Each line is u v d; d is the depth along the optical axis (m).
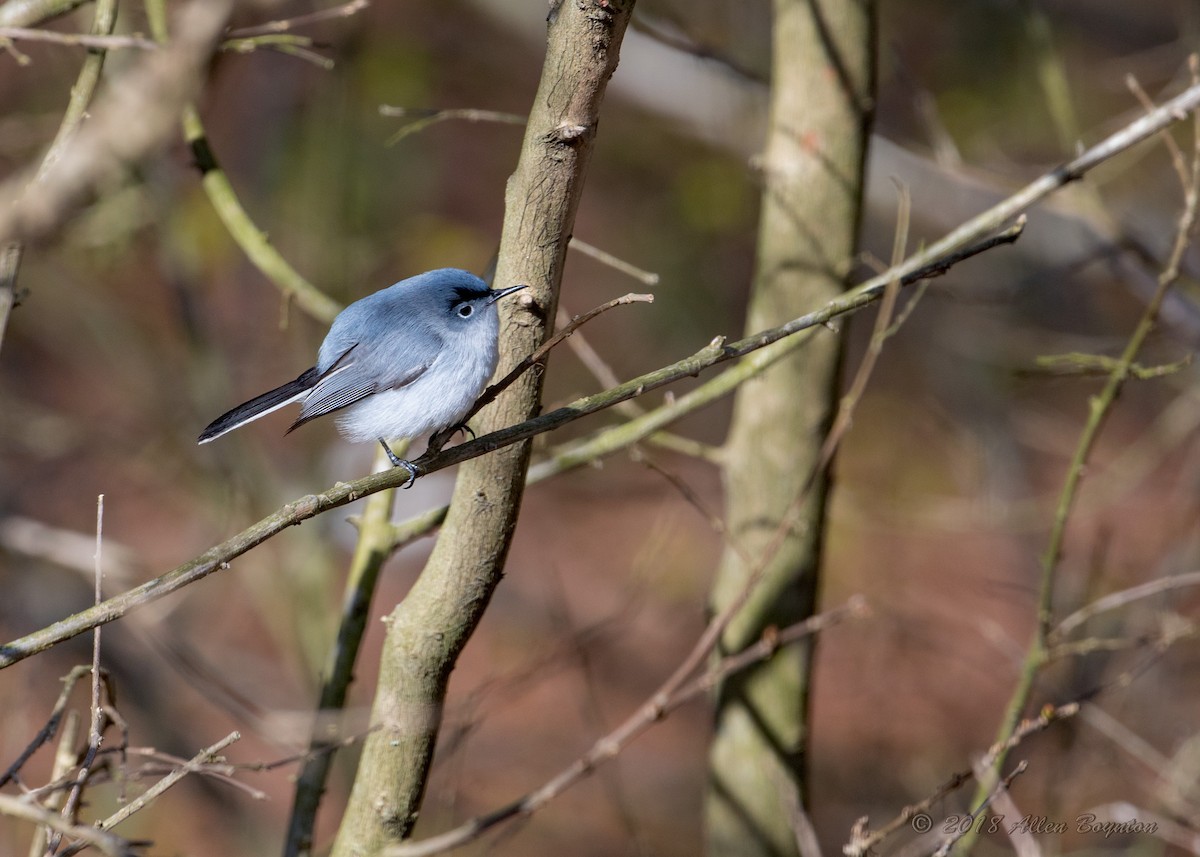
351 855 5.79
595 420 21.42
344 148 14.70
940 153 11.01
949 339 14.88
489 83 21.09
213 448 12.19
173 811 13.05
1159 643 8.20
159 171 10.70
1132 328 17.38
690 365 5.39
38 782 12.20
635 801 14.40
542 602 17.58
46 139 10.27
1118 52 20.72
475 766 13.43
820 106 7.95
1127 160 13.05
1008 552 16.50
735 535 8.36
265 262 7.70
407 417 6.81
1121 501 17.47
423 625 5.51
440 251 16.84
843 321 8.10
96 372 17.16
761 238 8.38
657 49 14.69
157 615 8.96
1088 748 9.98
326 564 12.25
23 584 12.20
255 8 4.39
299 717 7.65
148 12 7.07
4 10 6.48
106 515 18.09
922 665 15.24
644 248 22.53
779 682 8.29
